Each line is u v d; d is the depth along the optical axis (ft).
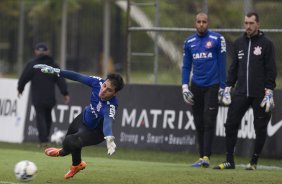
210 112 115.14
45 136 152.46
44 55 151.43
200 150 117.80
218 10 176.76
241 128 140.97
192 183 92.99
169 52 174.60
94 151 149.38
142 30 169.48
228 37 158.92
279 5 157.99
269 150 137.90
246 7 163.43
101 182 93.40
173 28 167.53
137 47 200.54
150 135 152.46
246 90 110.22
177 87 150.82
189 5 176.24
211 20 177.37
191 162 130.82
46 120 154.81
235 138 111.55
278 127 137.39
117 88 86.43
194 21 174.70
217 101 115.96
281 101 137.69
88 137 89.66
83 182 93.25
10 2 379.55
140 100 155.12
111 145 82.64
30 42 400.26
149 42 200.03
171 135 150.00
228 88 112.37
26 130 168.86
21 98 171.22
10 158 122.52
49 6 348.38
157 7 173.06
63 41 286.05
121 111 156.76
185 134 148.25
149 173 101.55
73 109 163.32
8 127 172.96
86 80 89.81
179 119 149.59
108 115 86.69
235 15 174.50
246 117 140.46
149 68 182.19
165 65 175.32
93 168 107.45
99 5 428.56
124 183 92.79
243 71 110.52
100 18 431.02
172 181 94.43
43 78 151.02
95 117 88.99
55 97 154.20
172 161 132.57
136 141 153.89
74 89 164.04
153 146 151.74
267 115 110.73
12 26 407.64
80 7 397.39
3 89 175.73
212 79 115.44
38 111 152.25
